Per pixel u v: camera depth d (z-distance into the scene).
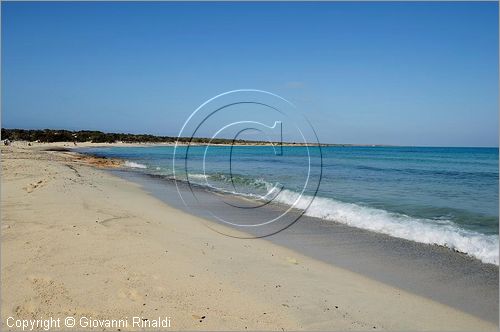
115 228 6.82
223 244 6.76
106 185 13.75
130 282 4.45
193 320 3.72
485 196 13.23
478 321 4.20
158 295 4.20
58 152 40.47
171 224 7.95
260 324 3.77
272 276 5.21
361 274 5.60
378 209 10.56
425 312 4.38
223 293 4.42
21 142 61.47
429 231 8.05
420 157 49.28
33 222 6.75
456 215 9.81
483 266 6.02
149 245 5.97
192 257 5.65
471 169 27.56
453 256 6.53
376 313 4.27
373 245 7.18
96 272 4.66
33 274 4.45
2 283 4.18
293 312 4.11
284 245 7.11
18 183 11.51
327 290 4.86
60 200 9.04
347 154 56.84
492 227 8.43
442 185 16.62
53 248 5.40
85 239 5.93
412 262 6.20
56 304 3.81
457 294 4.93
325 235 7.93
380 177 20.28
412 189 15.14
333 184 16.64
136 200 10.88
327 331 3.75
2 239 5.68
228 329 3.62
